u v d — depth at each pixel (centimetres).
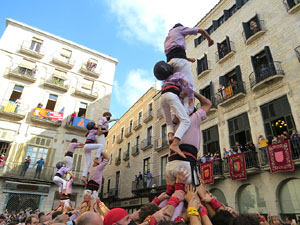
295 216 1008
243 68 1520
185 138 238
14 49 2184
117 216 206
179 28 303
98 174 457
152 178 2119
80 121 2181
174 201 206
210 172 1371
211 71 1809
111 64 2700
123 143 3100
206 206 231
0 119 1916
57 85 2223
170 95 242
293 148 1038
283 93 1206
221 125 1542
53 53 2377
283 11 1355
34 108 2050
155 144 2266
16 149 1895
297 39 1232
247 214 201
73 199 1931
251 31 1540
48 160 1970
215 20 1933
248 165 1205
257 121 1305
